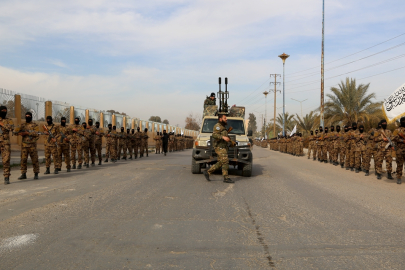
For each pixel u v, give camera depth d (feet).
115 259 11.37
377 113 99.76
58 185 26.94
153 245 12.80
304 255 12.00
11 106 62.18
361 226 15.98
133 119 128.98
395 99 39.86
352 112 104.27
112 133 52.70
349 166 46.83
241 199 22.18
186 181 30.35
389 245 13.20
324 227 15.69
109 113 105.91
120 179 30.91
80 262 11.09
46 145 34.63
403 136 30.86
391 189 28.17
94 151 45.75
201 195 23.36
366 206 20.70
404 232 15.05
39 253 11.84
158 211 18.30
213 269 10.65
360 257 11.85
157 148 90.22
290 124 228.63
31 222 15.71
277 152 110.11
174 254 11.91
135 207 19.17
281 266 10.97
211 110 44.27
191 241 13.34
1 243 12.82
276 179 33.14
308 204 20.97
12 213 17.38
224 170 29.86
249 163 33.73
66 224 15.46
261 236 14.16
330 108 108.06
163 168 42.16
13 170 38.73
